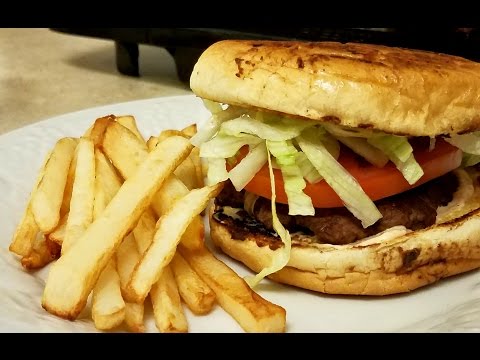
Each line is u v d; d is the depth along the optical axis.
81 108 0.35
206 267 0.16
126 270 0.16
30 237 0.18
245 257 0.17
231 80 0.16
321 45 0.17
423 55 0.18
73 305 0.15
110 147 0.19
